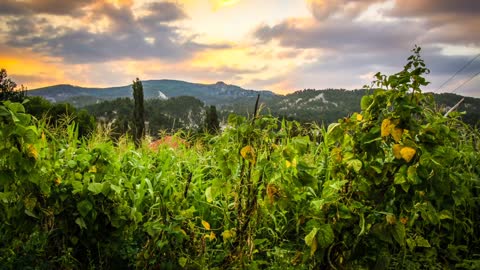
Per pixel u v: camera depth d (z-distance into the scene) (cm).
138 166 407
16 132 285
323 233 254
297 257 307
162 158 464
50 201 310
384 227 259
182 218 314
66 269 304
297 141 282
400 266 310
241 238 303
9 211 308
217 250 346
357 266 287
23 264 304
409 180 270
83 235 316
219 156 297
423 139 263
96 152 343
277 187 277
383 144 302
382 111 276
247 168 307
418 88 271
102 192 308
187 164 454
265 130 288
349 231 269
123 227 322
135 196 355
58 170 324
